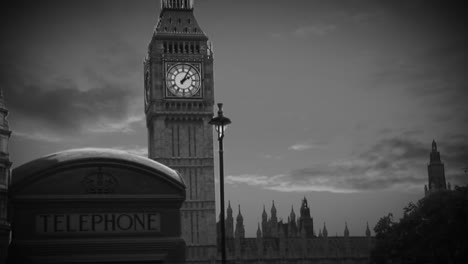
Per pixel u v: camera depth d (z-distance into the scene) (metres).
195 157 196.62
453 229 101.62
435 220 105.50
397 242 116.69
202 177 195.88
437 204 109.19
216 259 191.25
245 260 199.38
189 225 193.38
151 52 199.50
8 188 55.62
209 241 193.12
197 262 190.75
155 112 196.00
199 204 194.62
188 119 197.50
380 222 125.81
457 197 101.81
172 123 197.25
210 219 194.00
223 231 58.00
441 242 104.69
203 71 198.75
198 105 197.75
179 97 197.00
